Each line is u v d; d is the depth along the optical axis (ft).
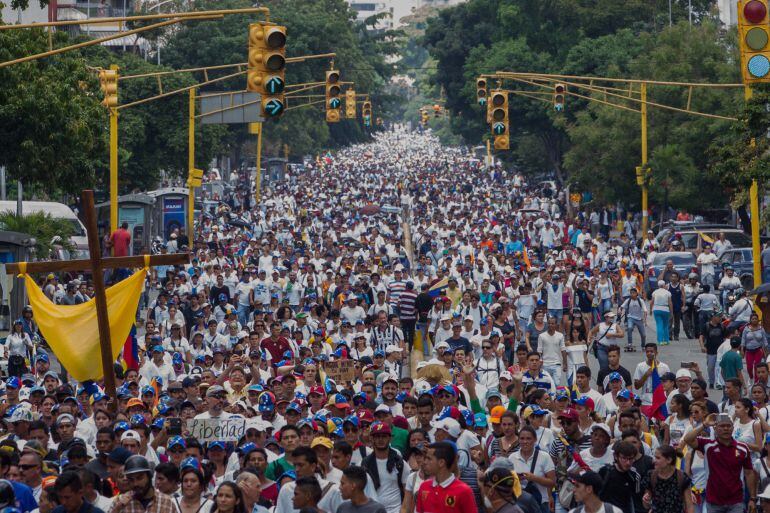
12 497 77.36
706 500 96.94
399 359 159.02
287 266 264.93
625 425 100.12
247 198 548.31
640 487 88.79
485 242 318.04
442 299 195.72
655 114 399.03
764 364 134.41
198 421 103.04
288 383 125.39
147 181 472.44
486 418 106.32
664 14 549.13
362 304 213.25
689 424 108.58
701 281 263.90
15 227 272.10
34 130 239.50
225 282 246.47
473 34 646.74
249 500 79.41
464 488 76.84
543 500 92.58
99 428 103.55
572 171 447.42
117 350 116.37
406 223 492.13
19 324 188.34
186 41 636.07
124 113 456.86
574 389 120.78
